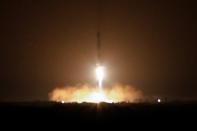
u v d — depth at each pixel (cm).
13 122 17662
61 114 19675
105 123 17512
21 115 19225
